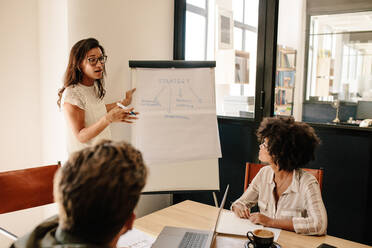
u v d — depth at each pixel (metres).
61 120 2.32
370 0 2.25
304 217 1.57
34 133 2.45
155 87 2.19
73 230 0.59
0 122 2.25
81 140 1.94
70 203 0.58
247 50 2.71
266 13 2.56
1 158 2.28
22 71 2.34
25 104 2.38
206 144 2.15
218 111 2.94
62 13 2.23
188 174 2.13
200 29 2.99
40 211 2.53
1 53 2.21
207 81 2.22
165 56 3.04
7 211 1.63
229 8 2.79
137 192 0.62
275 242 1.26
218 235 1.36
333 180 2.41
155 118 2.14
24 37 2.33
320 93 2.46
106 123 1.91
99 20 2.42
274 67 2.60
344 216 2.38
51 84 2.37
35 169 1.73
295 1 2.50
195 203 1.80
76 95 2.00
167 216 1.60
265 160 1.62
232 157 2.88
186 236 1.28
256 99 2.67
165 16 2.99
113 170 0.59
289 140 1.51
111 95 2.56
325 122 2.46
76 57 1.99
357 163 2.30
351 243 1.34
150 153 2.10
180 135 2.14
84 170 0.59
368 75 2.28
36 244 0.63
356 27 2.31
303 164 1.55
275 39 2.56
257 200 1.78
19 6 2.28
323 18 2.42
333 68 2.41
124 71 2.66
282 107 2.61
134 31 2.70
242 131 2.80
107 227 0.59
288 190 1.59
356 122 2.33
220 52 2.88
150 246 1.24
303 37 2.50
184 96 2.19
